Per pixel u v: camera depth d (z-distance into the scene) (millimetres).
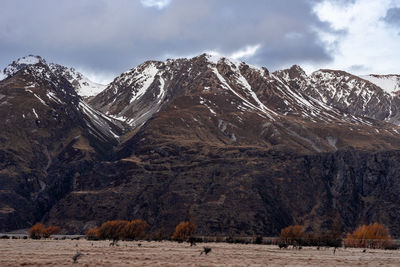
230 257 108688
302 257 114000
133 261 93188
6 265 83375
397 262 104812
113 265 84812
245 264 91125
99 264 86500
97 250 125438
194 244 162000
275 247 164125
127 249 132375
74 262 88875
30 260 92625
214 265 87062
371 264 97312
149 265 85250
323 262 100062
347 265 93562
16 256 102062
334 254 127000
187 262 92750
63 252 115438
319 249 154875
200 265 86500
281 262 98062
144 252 120812
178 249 136250
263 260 102125
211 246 157500
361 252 143250
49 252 114812
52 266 82750
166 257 104500
